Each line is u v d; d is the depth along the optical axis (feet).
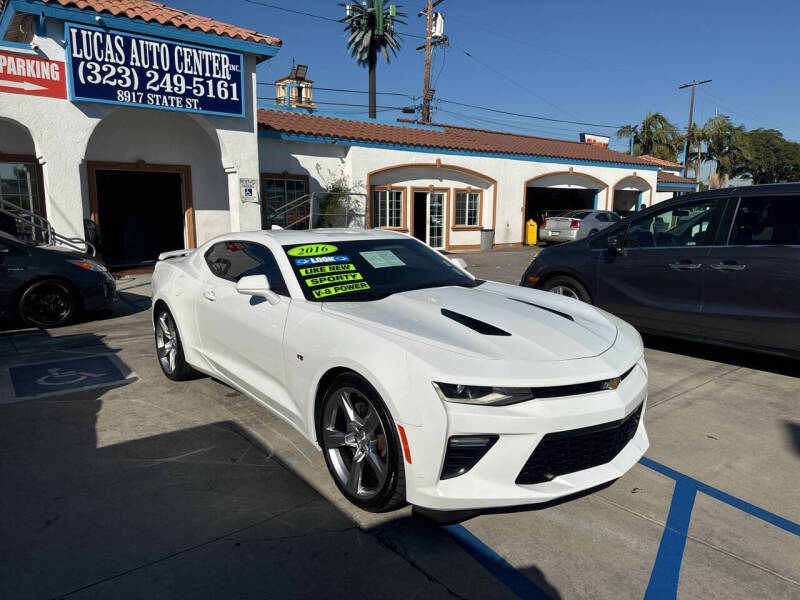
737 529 8.91
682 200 18.03
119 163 38.93
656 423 13.10
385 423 8.50
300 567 7.81
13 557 7.88
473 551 8.25
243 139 37.68
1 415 13.05
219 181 43.32
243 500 9.52
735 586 7.56
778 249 15.55
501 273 41.37
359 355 8.95
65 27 30.07
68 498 9.47
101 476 10.24
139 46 32.35
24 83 29.81
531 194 75.82
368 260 12.68
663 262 17.94
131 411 13.38
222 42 35.12
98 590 7.26
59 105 30.96
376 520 9.01
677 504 9.63
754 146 157.17
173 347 15.34
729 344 16.78
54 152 31.12
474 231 64.54
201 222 42.93
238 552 8.11
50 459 10.88
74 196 32.01
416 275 12.69
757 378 16.38
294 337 10.48
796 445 12.00
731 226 16.72
